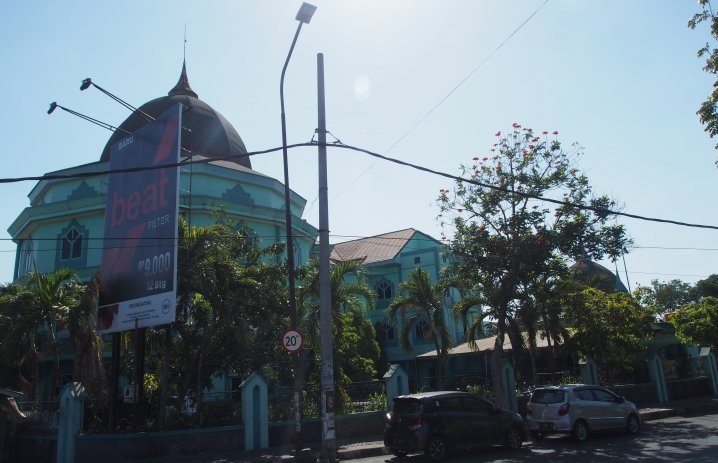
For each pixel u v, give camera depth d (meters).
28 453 16.44
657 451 13.57
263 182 29.80
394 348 39.62
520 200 19.02
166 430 15.88
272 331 19.36
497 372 19.73
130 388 16.41
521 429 15.38
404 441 13.69
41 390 27.06
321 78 14.66
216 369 19.80
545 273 19.58
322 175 14.23
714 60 12.94
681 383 28.45
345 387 19.50
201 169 27.70
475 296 22.44
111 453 14.96
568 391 16.62
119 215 18.30
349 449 15.86
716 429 17.58
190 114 30.61
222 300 17.33
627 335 24.83
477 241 18.94
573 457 13.30
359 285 20.81
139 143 18.23
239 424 16.59
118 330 16.98
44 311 18.78
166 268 15.86
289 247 16.06
